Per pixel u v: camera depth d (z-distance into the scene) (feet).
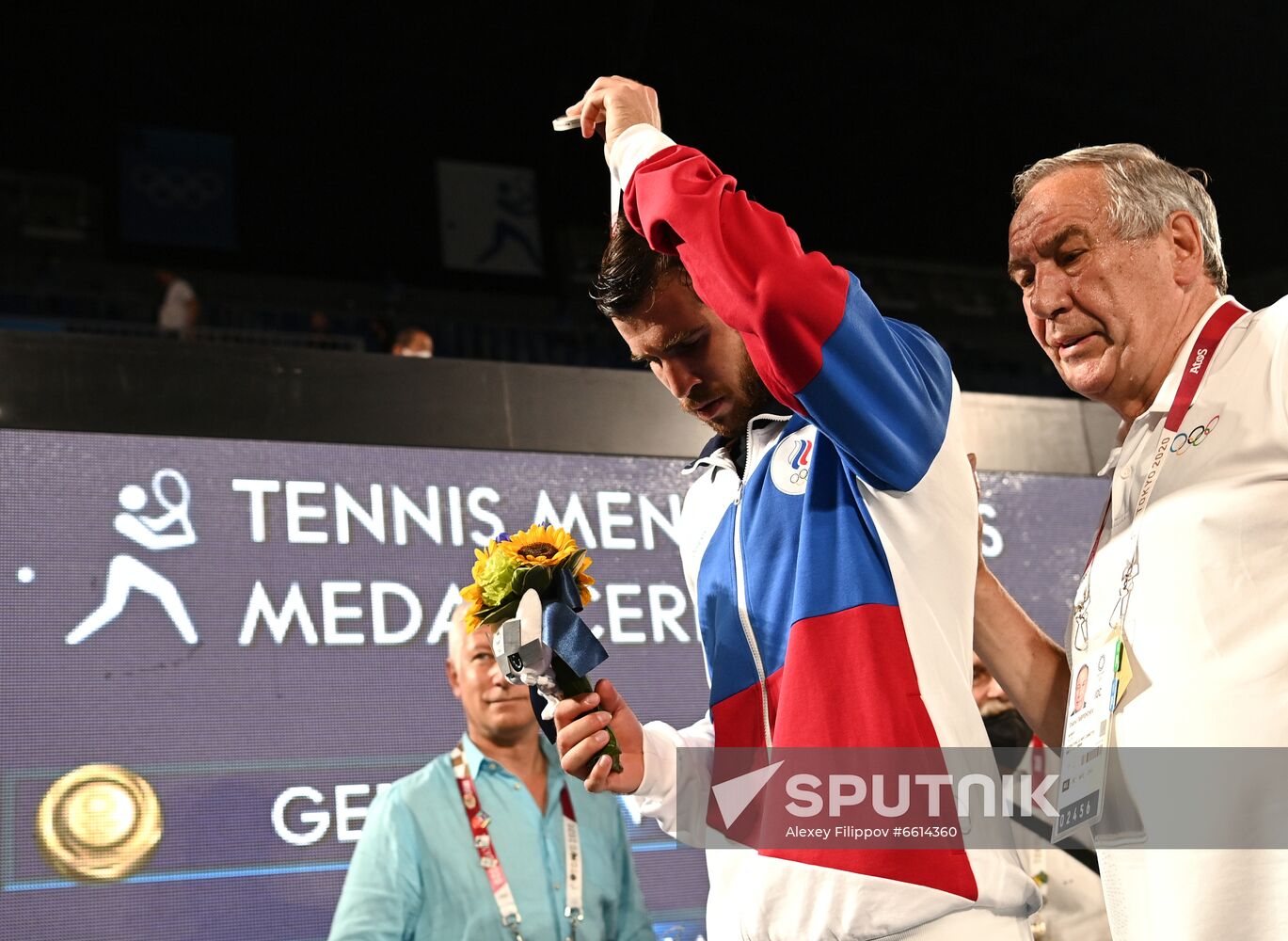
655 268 4.85
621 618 10.11
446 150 33.83
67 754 8.55
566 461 10.39
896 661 4.50
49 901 8.30
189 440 9.41
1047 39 30.42
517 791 9.42
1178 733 4.58
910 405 4.42
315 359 9.87
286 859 8.86
